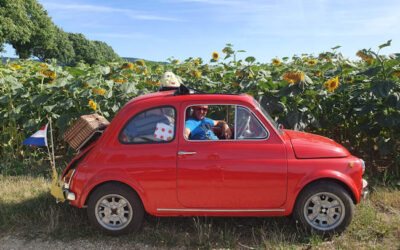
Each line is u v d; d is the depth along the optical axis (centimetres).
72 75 756
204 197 362
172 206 367
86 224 406
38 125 662
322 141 396
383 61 552
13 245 368
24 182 543
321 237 364
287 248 344
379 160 614
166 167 359
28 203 459
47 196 482
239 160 357
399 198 460
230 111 428
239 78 686
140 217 378
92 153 373
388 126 562
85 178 366
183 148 362
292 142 373
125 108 382
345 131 695
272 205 362
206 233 378
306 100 633
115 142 370
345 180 353
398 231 375
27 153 666
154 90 731
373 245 352
